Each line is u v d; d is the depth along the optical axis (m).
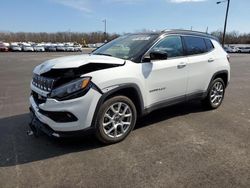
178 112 5.66
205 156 3.63
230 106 6.29
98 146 3.91
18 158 3.55
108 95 3.76
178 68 4.75
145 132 4.48
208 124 4.93
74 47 50.28
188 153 3.72
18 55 32.28
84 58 3.99
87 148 3.85
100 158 3.55
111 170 3.26
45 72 3.74
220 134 4.43
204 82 5.41
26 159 3.52
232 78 11.70
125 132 4.12
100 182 3.01
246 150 3.83
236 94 7.89
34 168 3.30
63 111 3.53
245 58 29.55
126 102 4.03
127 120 4.15
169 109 5.86
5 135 4.33
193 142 4.09
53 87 3.59
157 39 4.51
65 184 2.97
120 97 3.95
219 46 5.91
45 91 3.69
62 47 49.59
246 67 17.58
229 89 8.78
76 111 3.54
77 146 3.91
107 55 4.50
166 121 5.06
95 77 3.63
